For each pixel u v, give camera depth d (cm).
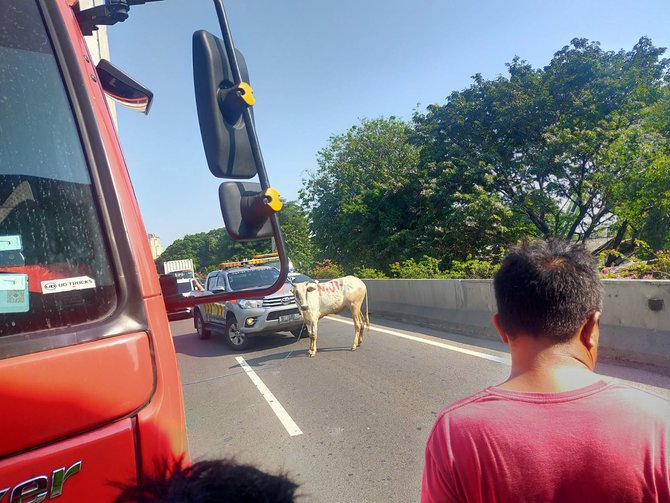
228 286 1090
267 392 694
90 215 174
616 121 1709
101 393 152
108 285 171
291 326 1012
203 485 114
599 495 117
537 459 121
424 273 1520
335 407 599
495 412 132
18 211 162
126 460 153
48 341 149
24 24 178
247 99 205
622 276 852
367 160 2477
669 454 120
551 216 1945
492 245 1906
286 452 484
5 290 152
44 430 139
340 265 2438
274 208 207
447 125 1989
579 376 135
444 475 131
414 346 882
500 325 153
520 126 1855
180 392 184
